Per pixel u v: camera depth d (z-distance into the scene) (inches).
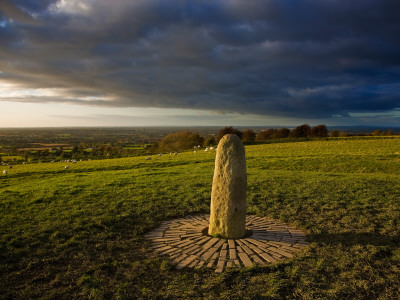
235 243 274.7
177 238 295.4
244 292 193.5
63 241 288.4
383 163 912.9
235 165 286.5
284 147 1632.6
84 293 196.5
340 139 2204.7
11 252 260.1
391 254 248.4
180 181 605.3
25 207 415.2
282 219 354.3
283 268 226.2
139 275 219.6
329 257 243.9
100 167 1080.8
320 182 571.2
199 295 191.8
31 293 197.6
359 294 189.6
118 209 399.5
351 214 364.8
